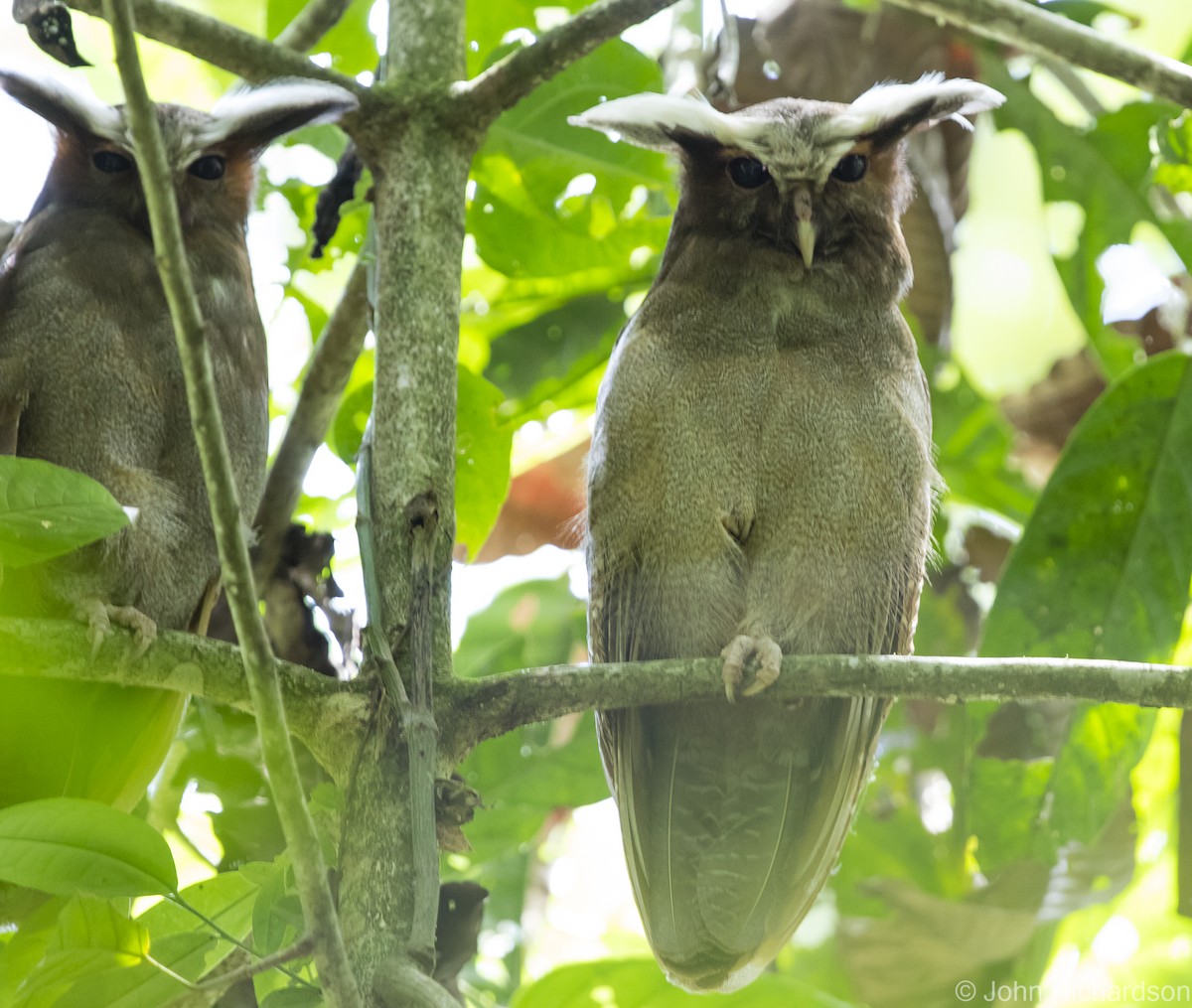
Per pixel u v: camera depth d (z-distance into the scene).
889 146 10.55
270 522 10.20
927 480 10.27
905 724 13.59
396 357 7.84
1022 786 11.02
